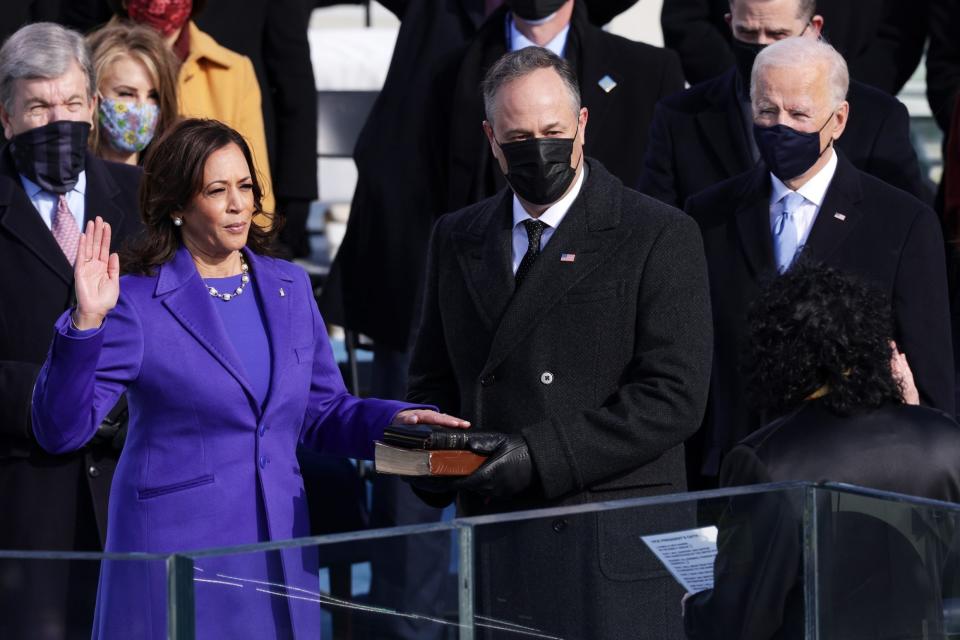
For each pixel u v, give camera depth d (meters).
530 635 10.05
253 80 20.34
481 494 12.20
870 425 11.06
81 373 11.74
